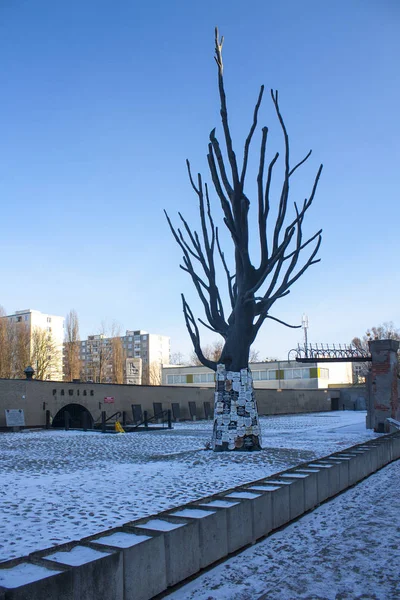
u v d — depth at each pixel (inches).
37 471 501.7
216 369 679.7
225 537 249.1
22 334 2541.8
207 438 917.8
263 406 1951.3
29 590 154.7
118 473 484.4
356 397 2635.3
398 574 222.1
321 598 197.6
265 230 658.8
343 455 481.4
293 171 650.2
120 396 1350.9
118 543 206.1
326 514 337.7
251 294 654.5
